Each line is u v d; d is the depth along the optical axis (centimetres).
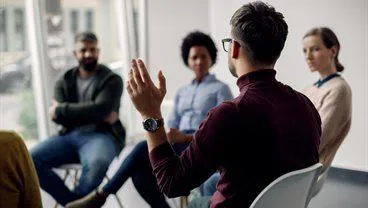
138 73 145
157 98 146
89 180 277
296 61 451
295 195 142
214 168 139
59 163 296
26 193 137
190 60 304
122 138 317
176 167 139
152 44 559
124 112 575
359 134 430
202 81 303
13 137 132
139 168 259
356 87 429
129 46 561
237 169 138
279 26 139
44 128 471
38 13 446
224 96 288
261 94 138
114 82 314
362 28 418
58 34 469
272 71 143
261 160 136
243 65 144
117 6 549
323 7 434
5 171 130
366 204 355
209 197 179
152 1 550
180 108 307
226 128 133
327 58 253
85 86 319
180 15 538
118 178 255
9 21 438
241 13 141
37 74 459
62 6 470
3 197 132
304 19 445
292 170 139
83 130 307
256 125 134
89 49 317
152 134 145
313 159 146
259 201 131
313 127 146
